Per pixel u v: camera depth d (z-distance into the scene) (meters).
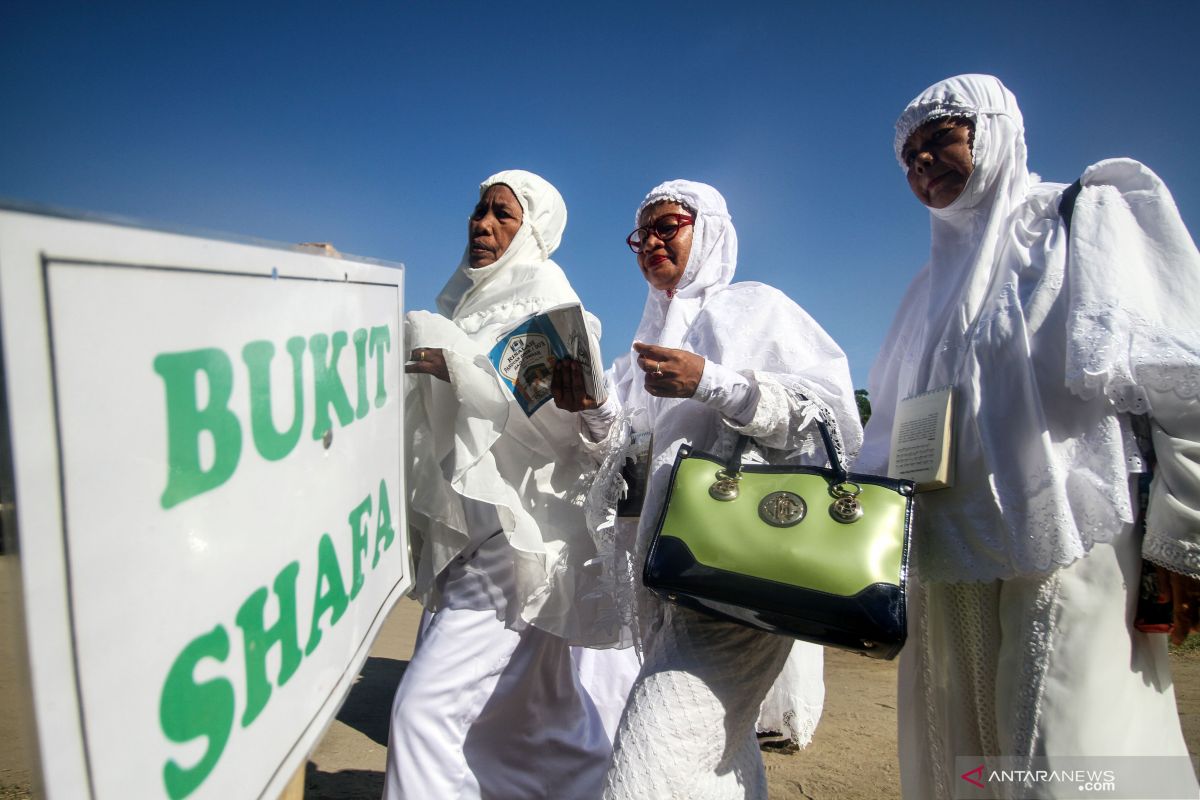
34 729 0.72
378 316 1.63
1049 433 2.07
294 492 1.21
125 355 0.84
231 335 1.03
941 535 2.19
